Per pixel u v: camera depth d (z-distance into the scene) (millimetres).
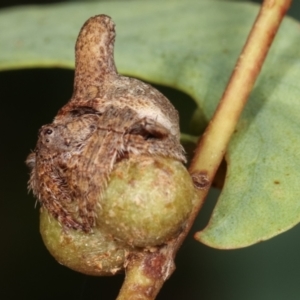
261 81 86
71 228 73
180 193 72
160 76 93
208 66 92
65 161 73
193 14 98
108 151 72
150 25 98
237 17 97
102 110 74
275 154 80
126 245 72
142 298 71
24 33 100
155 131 72
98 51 75
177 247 73
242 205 76
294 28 92
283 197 76
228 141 77
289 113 83
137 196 71
